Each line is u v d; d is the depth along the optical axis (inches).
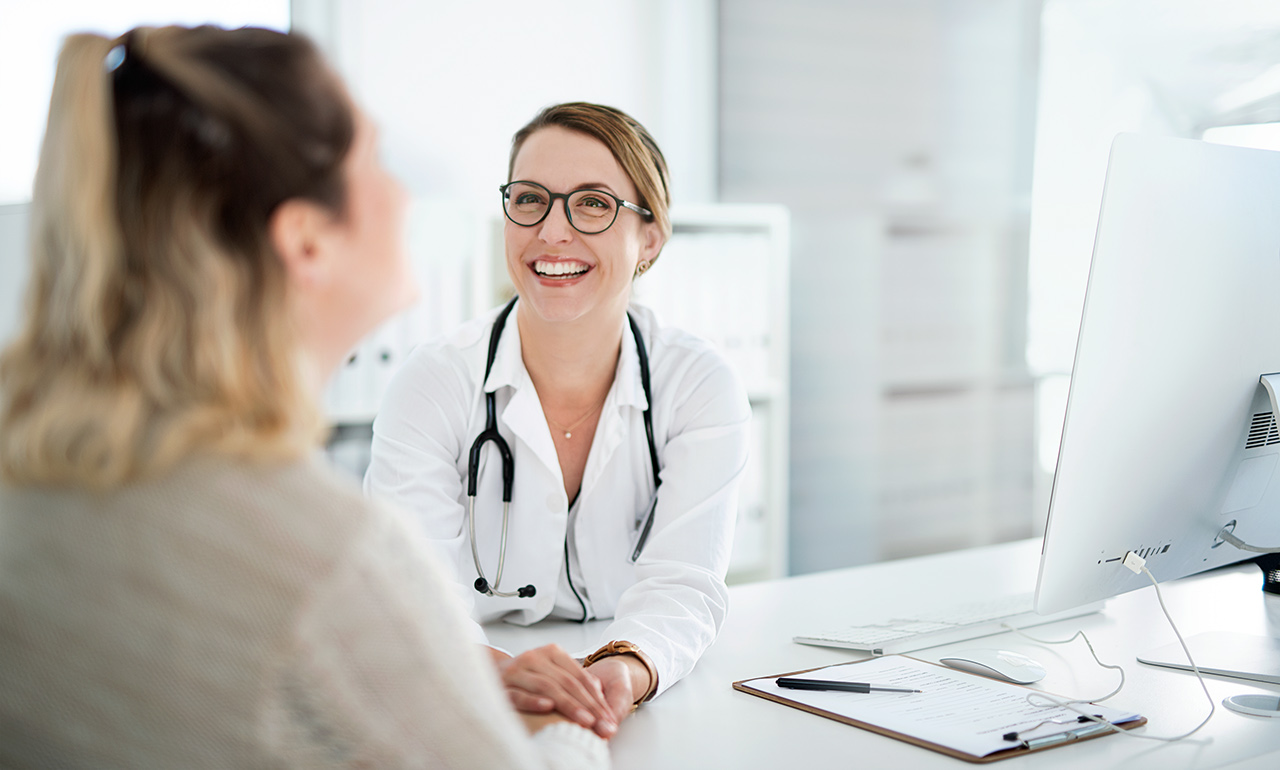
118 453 20.8
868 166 113.2
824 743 33.9
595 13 128.1
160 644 20.8
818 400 123.9
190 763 20.9
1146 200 36.2
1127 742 33.4
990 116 97.8
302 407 23.1
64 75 22.3
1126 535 39.6
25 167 104.4
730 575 111.0
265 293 23.0
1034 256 93.7
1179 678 40.2
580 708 34.0
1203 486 41.0
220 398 21.9
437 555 47.5
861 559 117.3
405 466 49.9
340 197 24.2
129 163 22.1
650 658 39.1
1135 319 36.7
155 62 22.4
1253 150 39.8
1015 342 96.0
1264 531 44.8
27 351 22.3
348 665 21.5
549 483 51.3
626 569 53.3
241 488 21.6
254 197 22.8
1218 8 76.0
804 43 121.8
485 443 51.5
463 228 97.7
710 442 50.6
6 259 70.9
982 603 50.9
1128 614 50.2
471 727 23.2
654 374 53.4
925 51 105.3
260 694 20.7
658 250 54.2
